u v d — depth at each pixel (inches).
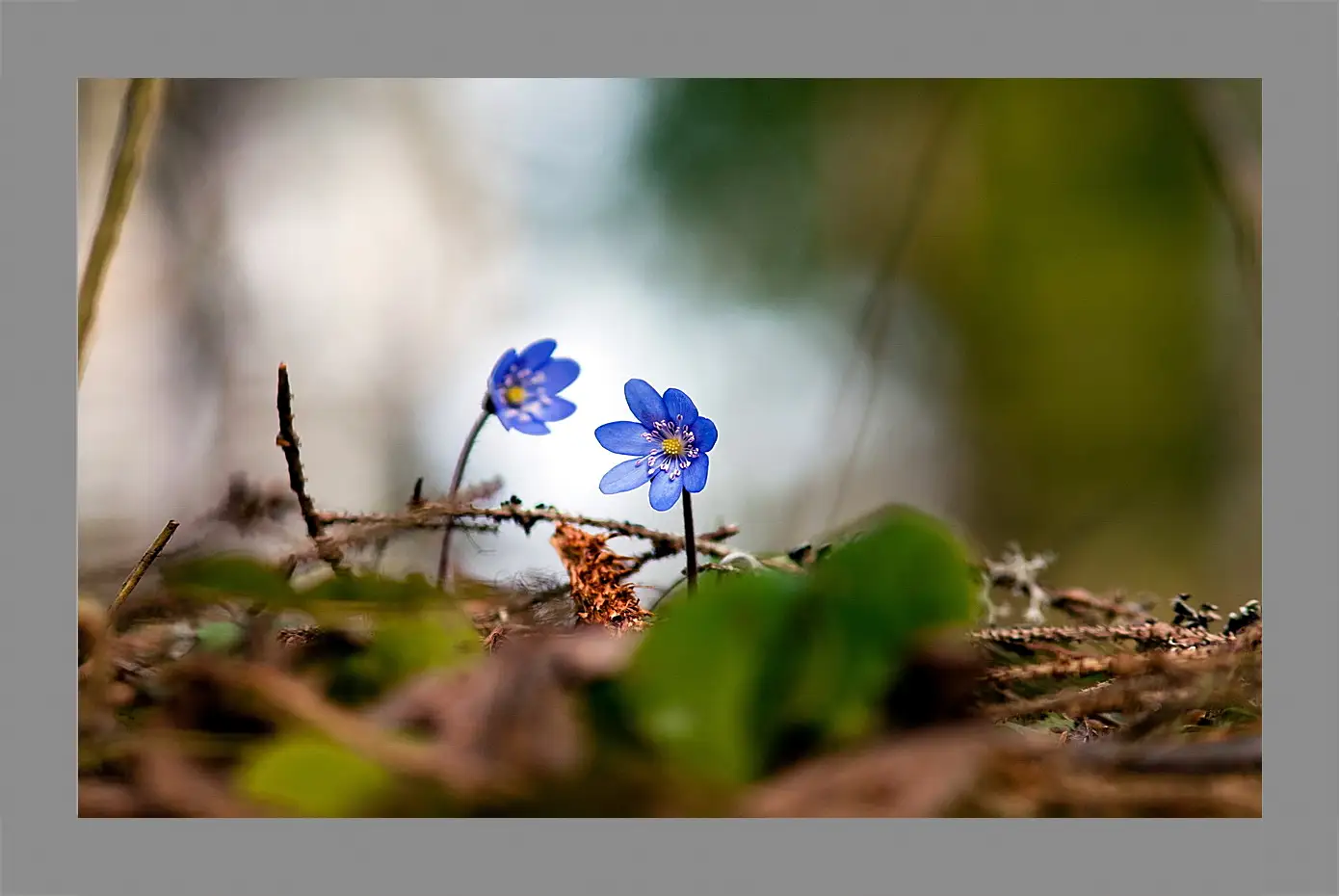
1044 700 25.1
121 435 50.8
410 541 29.7
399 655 25.4
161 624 26.7
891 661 24.0
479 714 23.7
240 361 56.8
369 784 23.6
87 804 23.9
